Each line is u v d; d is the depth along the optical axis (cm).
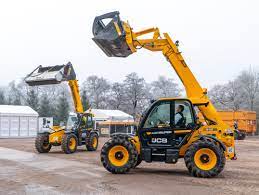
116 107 7106
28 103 7456
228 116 4328
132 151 1248
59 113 7125
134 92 6844
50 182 1088
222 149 1212
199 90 1330
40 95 8212
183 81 1341
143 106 6788
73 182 1088
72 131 2189
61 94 8288
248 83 6469
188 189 984
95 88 7606
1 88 8475
